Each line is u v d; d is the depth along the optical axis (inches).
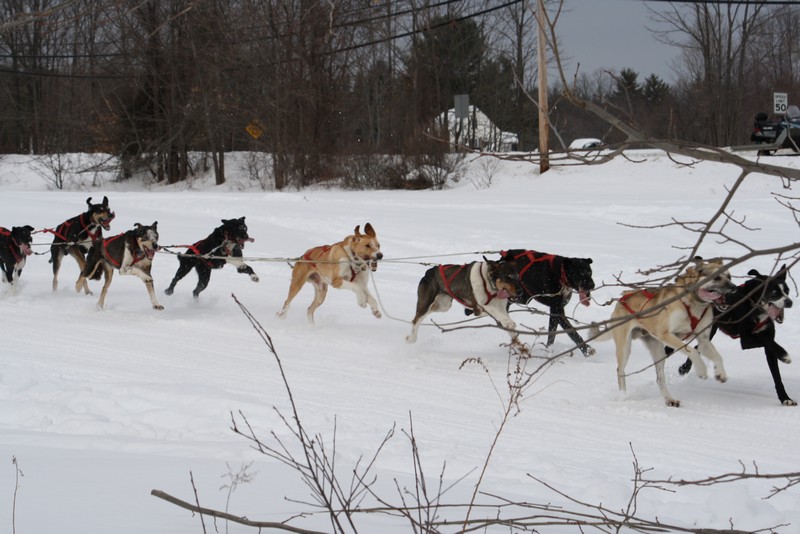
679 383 354.3
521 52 1448.1
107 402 302.7
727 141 1473.9
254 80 1455.5
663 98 1421.0
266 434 265.9
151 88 1611.7
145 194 1321.4
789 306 307.6
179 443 242.2
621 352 335.6
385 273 615.5
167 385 319.6
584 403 325.1
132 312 522.9
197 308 535.5
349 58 1478.8
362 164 1453.0
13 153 1962.4
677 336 319.9
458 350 422.6
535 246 648.4
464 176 1365.7
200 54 1332.4
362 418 293.9
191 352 411.8
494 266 391.5
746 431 285.3
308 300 555.5
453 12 1406.3
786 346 397.4
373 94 1588.3
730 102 1486.2
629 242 649.0
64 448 226.5
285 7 896.3
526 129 1600.6
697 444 271.1
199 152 1784.0
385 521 166.2
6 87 1812.3
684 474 233.8
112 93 1637.6
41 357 388.8
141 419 287.7
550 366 386.3
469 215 850.8
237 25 914.1
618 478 225.0
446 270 409.7
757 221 685.3
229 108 1550.2
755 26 1470.2
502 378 365.7
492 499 191.6
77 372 358.9
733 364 378.9
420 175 1368.1
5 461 201.0
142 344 429.7
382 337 450.6
